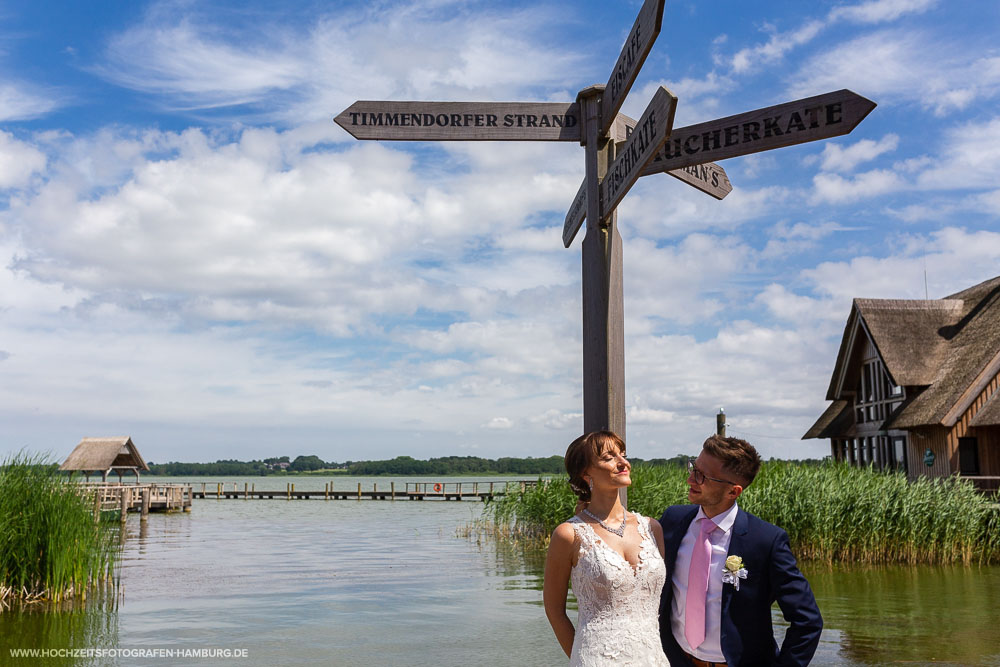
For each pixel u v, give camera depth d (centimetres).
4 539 1113
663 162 500
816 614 298
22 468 1199
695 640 308
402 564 1681
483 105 568
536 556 1792
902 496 1572
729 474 312
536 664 751
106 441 4175
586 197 570
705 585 310
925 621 952
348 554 1953
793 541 1580
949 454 2339
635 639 296
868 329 2742
